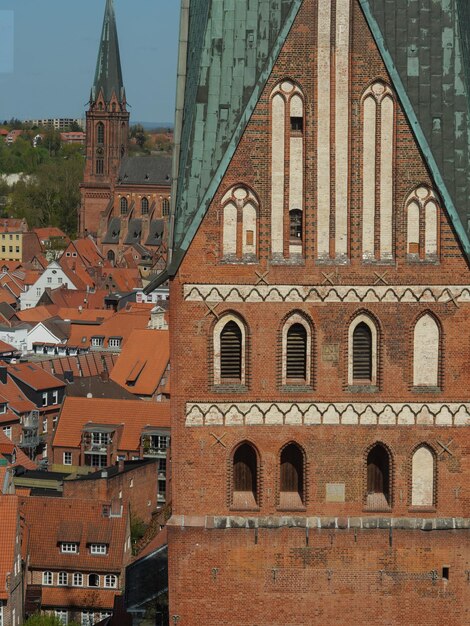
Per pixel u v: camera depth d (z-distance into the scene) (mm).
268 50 111812
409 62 111750
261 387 112938
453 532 114125
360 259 112688
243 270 112125
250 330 112500
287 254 112562
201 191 111375
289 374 113812
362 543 113938
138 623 132250
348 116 111875
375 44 111375
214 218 111625
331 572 114125
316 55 111438
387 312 113000
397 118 111625
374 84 111812
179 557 113688
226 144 111375
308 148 111875
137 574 132500
